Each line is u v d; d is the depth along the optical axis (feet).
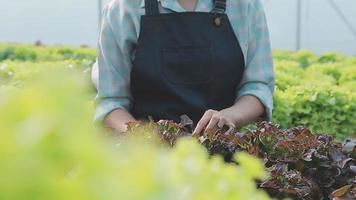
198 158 2.37
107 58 10.52
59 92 1.97
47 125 1.94
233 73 10.24
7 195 1.90
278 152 8.80
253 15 10.50
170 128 8.83
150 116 9.77
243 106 10.18
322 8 50.98
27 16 50.01
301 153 8.77
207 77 10.04
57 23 50.16
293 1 50.60
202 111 9.88
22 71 23.63
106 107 10.36
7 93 2.02
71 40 50.19
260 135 8.91
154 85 9.98
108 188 1.94
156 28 10.07
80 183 1.94
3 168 1.91
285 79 24.53
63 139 1.95
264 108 10.36
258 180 7.87
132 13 10.28
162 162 2.21
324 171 8.74
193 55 9.99
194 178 2.31
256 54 10.54
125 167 2.00
